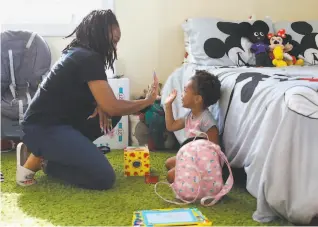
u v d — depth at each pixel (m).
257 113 1.60
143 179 1.99
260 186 1.43
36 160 1.88
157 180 1.95
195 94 1.96
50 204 1.65
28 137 1.85
